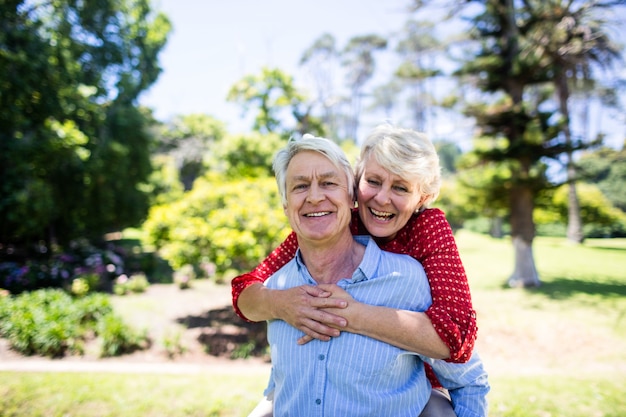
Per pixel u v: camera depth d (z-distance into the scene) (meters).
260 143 15.71
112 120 17.23
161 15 20.95
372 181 1.52
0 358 5.85
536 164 11.03
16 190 10.75
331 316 1.29
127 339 6.36
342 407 1.27
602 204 21.78
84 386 4.36
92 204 15.56
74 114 13.12
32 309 6.72
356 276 1.37
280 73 17.19
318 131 17.67
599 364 5.96
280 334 1.41
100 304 7.45
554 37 10.28
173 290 11.08
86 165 13.50
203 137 34.88
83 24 15.15
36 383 4.43
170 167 32.03
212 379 4.71
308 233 1.39
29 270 10.91
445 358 1.27
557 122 10.72
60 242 15.14
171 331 7.32
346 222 1.43
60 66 11.96
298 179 1.40
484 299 10.04
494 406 3.89
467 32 11.45
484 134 11.59
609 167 27.20
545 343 7.00
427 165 1.48
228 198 7.73
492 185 11.38
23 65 10.36
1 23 10.38
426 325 1.24
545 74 10.76
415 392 1.36
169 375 4.91
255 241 6.52
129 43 18.36
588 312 8.65
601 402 3.99
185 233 6.76
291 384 1.35
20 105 10.84
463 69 11.16
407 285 1.34
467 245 22.41
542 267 14.60
